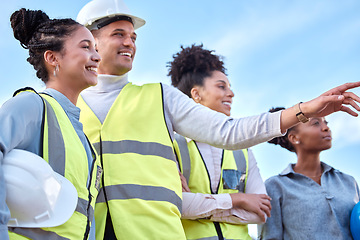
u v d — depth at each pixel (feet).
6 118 6.10
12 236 5.91
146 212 7.73
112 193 7.79
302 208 11.83
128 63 9.27
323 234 11.58
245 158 11.39
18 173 6.01
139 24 10.12
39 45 7.55
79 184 6.74
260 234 12.30
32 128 6.42
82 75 7.57
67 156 6.66
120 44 9.29
